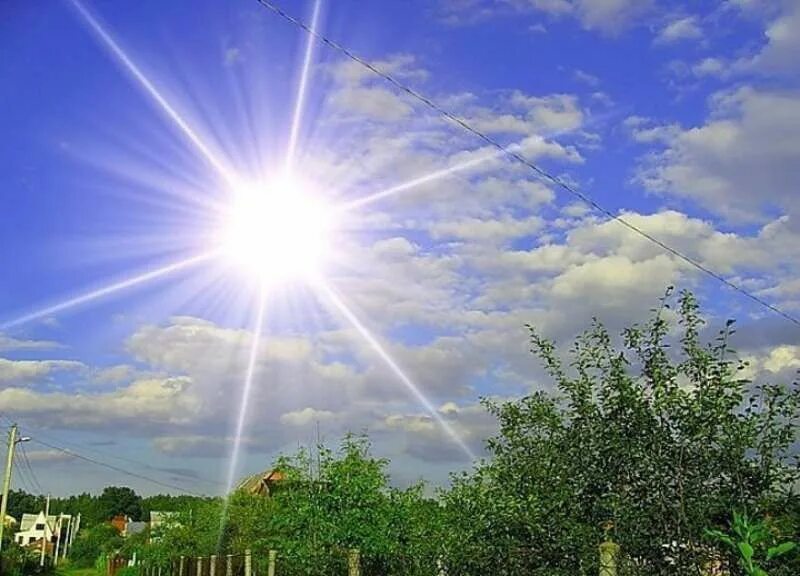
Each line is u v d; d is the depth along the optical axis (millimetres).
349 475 14906
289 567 15570
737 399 6508
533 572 7227
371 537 14148
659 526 6566
